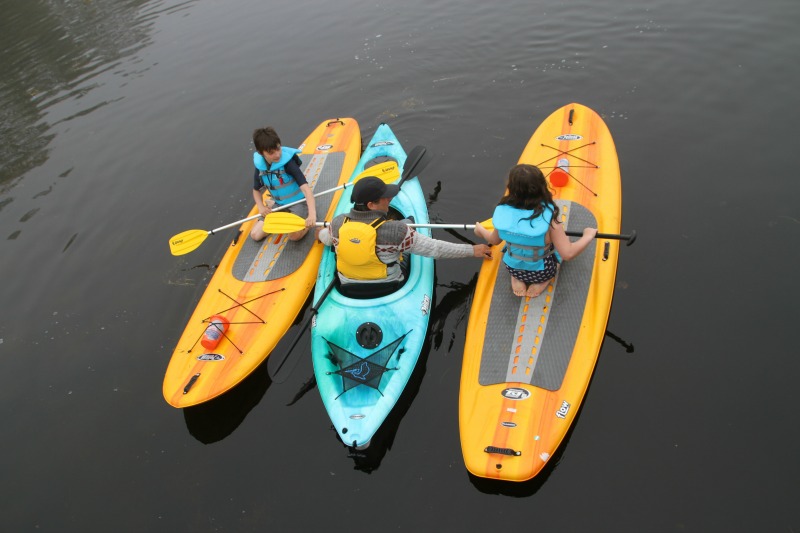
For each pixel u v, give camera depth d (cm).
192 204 629
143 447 400
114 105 805
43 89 866
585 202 474
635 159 567
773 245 454
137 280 546
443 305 467
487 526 326
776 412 353
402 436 379
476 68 756
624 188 534
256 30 930
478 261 501
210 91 804
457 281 486
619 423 361
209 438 399
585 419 365
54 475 391
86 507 369
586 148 533
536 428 344
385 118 706
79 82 868
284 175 488
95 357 475
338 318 426
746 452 337
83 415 430
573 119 568
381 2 948
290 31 912
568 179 492
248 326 446
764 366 377
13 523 366
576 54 738
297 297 468
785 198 495
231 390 428
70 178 690
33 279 564
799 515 307
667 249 465
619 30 762
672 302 424
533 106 676
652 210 505
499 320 407
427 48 812
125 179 676
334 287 454
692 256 456
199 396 399
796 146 546
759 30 708
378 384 386
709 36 717
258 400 420
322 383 398
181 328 491
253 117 747
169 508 361
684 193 519
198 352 430
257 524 344
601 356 396
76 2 1131
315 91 774
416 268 459
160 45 930
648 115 623
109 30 1003
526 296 411
